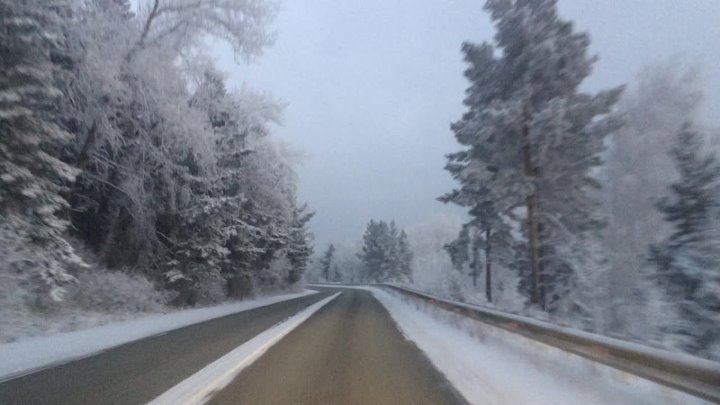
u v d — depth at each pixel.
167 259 29.22
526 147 24.47
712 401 5.90
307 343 14.33
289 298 44.78
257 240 40.56
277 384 8.99
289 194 41.12
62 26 20.42
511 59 24.38
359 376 9.79
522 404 7.76
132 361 11.05
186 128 24.53
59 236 18.44
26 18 16.03
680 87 28.61
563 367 9.73
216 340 14.80
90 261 23.53
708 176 16.66
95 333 15.54
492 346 14.20
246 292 41.97
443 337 16.44
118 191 25.47
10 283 15.54
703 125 26.70
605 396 7.85
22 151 16.88
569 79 23.56
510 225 34.09
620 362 7.80
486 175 25.92
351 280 147.75
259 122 35.16
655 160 27.64
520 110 23.31
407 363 11.30
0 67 16.00
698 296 14.70
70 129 23.11
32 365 10.42
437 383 9.23
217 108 31.03
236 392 8.38
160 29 23.72
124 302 22.48
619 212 27.59
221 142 32.22
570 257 24.73
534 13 23.88
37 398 7.77
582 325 20.25
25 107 16.47
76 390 8.29
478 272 52.56
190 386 8.70
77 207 24.58
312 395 8.26
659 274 17.17
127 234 26.58
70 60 21.66
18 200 17.05
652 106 28.61
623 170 28.22
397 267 112.75
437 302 24.53
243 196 32.16
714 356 12.70
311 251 64.56
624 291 21.94
